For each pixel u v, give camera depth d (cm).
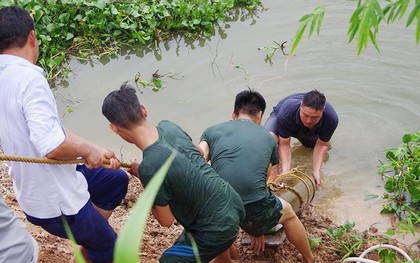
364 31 209
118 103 344
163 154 346
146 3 937
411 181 604
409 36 879
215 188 364
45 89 308
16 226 312
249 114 468
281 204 452
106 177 386
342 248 534
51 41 872
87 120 745
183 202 362
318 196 625
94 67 854
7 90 305
